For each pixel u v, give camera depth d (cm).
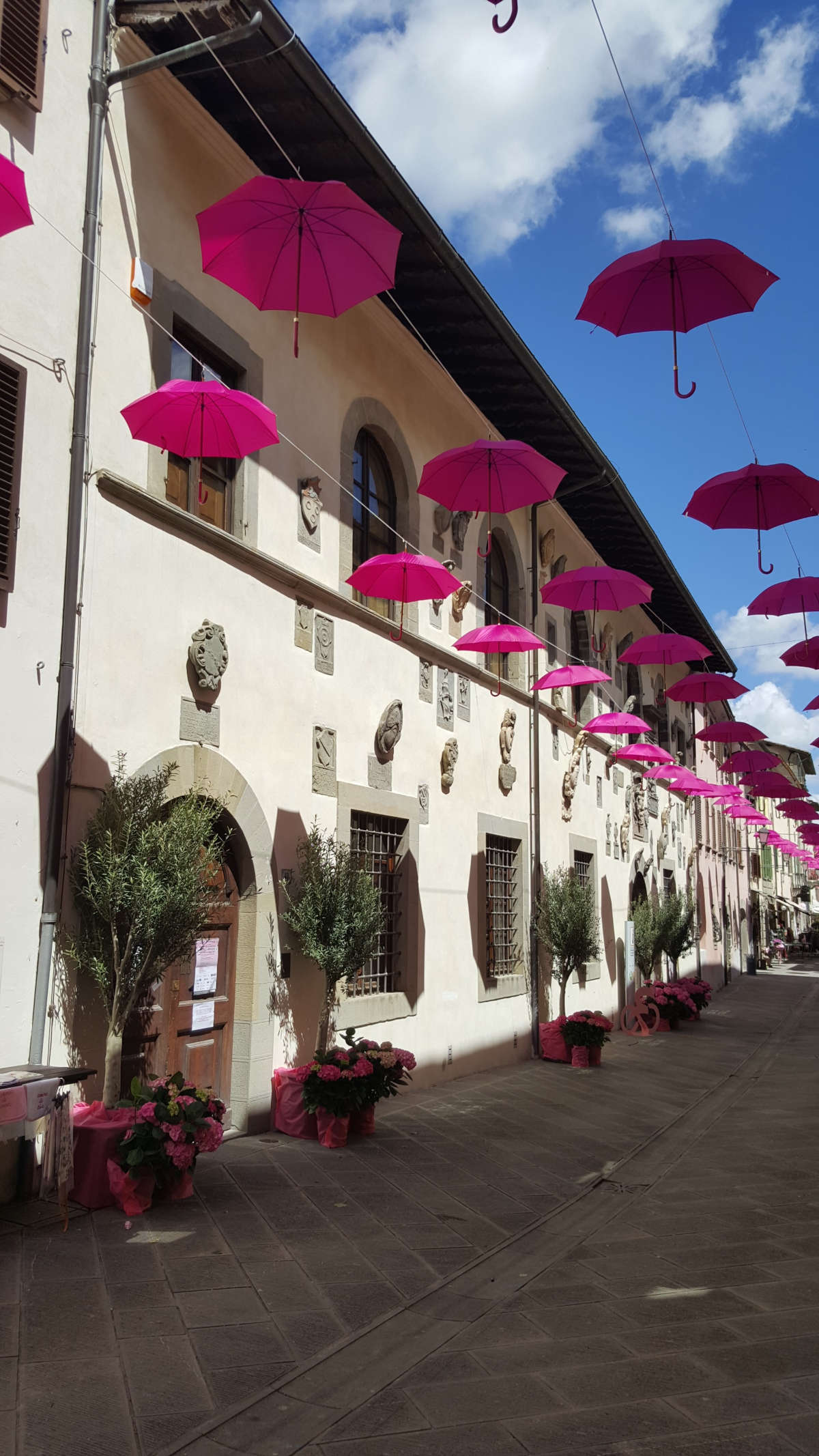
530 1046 1551
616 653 2261
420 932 1227
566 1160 908
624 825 2280
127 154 793
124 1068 745
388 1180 783
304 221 618
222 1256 582
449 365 1323
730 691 1374
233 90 865
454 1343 498
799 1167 935
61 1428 387
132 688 760
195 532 836
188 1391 423
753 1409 431
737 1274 620
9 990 634
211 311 886
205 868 709
